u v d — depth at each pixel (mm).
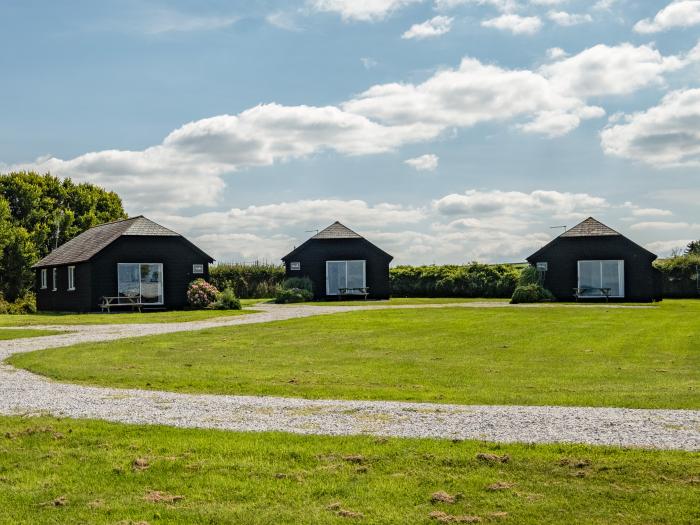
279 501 7863
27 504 7855
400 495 7957
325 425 10727
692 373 15688
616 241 46281
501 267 53281
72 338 23672
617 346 20625
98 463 9086
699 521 7199
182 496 8023
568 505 7609
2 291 51438
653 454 8977
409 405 12125
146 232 40625
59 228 59312
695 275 51188
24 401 12688
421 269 55344
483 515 7426
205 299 40250
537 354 19188
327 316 31828
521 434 10016
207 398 12938
